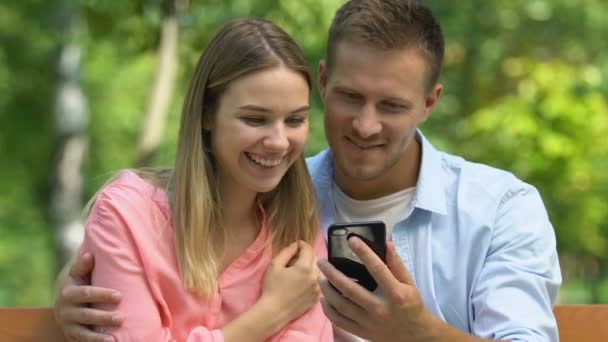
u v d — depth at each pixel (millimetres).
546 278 4418
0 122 15844
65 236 10586
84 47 11609
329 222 4680
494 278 4391
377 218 4633
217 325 4156
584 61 11477
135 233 4031
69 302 3992
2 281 17875
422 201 4535
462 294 4480
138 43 10648
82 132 10836
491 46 11219
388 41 4246
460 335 3924
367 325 3895
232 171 4109
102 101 15109
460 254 4492
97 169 15234
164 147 11008
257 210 4379
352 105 4336
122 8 10375
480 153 10953
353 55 4281
